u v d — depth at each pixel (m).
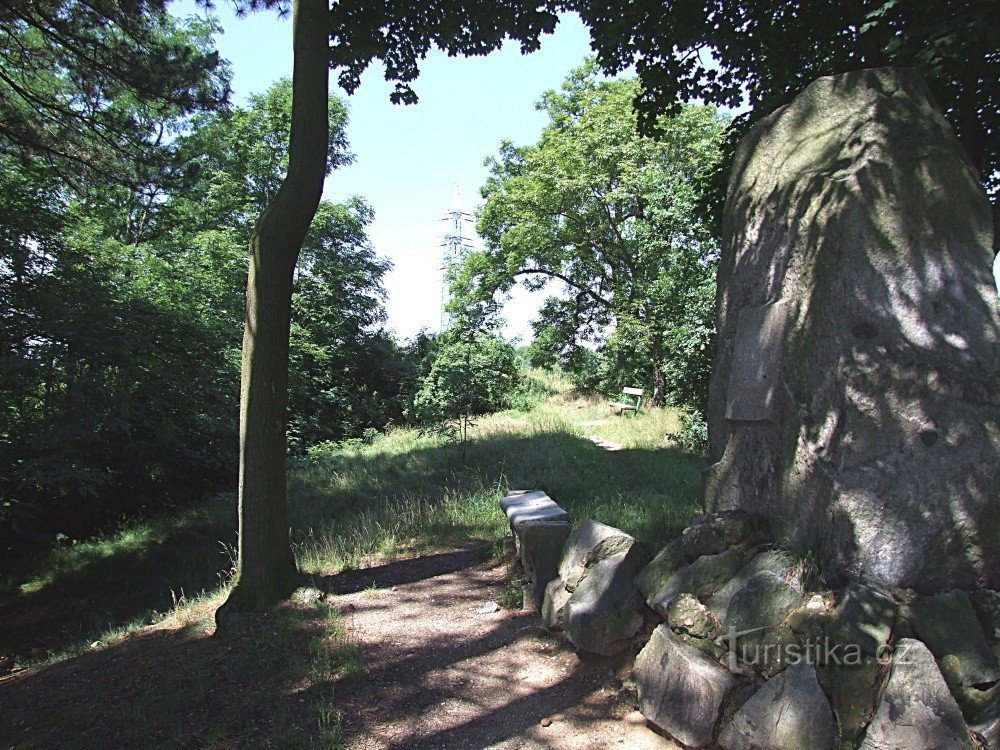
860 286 3.52
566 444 14.06
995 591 3.16
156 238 21.77
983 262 3.52
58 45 9.51
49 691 4.77
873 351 3.43
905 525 3.22
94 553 10.80
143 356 10.83
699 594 3.45
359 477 12.66
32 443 9.12
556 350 29.00
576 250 26.58
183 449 13.05
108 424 9.77
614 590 4.06
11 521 10.05
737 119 9.34
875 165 3.61
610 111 22.61
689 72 9.25
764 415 3.78
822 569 3.32
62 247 10.57
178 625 5.79
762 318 3.94
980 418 3.26
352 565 6.80
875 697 2.76
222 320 14.31
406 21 8.09
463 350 15.53
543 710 3.66
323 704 3.83
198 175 10.61
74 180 10.22
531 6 8.05
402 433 22.69
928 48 5.88
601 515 7.25
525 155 26.86
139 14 8.99
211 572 8.60
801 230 3.80
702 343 13.09
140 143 10.21
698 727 3.01
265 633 4.91
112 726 3.89
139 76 9.24
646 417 19.34
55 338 9.65
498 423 18.98
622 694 3.69
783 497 3.65
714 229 10.34
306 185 5.66
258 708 3.88
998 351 3.33
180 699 4.07
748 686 3.00
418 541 7.59
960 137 7.30
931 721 2.66
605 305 26.59
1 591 9.45
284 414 5.70
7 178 10.16
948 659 2.88
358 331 26.66
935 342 3.36
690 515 6.92
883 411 3.36
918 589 3.17
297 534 8.48
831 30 8.46
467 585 5.86
